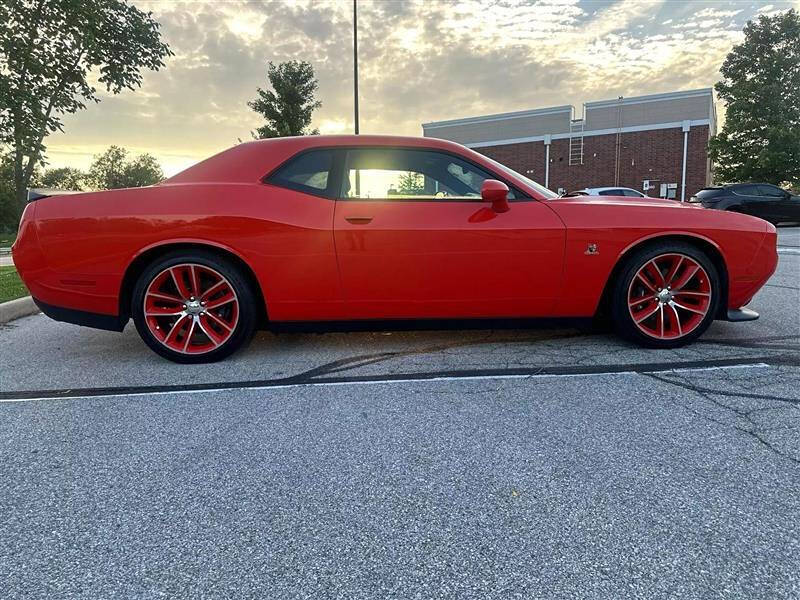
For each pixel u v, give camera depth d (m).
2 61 8.20
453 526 1.58
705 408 2.40
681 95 26.78
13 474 1.94
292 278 3.06
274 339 3.76
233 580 1.37
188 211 3.02
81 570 1.42
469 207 3.12
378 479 1.86
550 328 3.29
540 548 1.47
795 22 21.30
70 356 3.47
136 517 1.66
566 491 1.75
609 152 28.61
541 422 2.29
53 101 8.84
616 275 3.24
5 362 3.36
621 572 1.37
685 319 3.37
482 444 2.10
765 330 3.69
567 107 29.41
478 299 3.13
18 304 4.90
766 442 2.07
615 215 3.14
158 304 3.22
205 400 2.63
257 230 3.02
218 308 3.22
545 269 3.10
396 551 1.47
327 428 2.28
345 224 3.03
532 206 3.14
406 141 3.24
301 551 1.48
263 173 3.16
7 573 1.41
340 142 3.21
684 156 26.91
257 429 2.29
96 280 3.07
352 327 3.22
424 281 3.08
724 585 1.31
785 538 1.49
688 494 1.72
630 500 1.69
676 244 3.19
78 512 1.69
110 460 2.04
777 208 14.80
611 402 2.49
